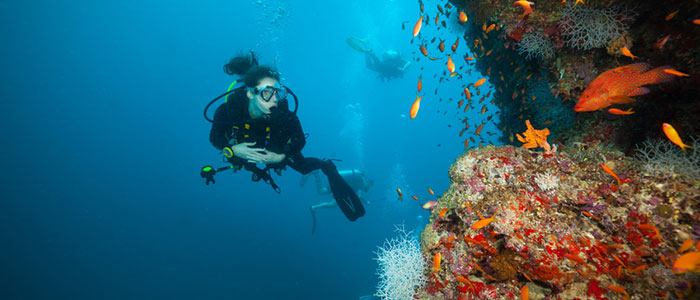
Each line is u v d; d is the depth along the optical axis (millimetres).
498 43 3438
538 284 1645
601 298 1457
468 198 1903
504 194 1801
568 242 1588
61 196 28828
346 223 26484
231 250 20641
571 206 1668
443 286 1880
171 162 37406
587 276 1507
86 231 24484
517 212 1719
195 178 34188
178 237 22938
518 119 3598
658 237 1415
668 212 1449
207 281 17672
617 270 1463
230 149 2793
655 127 2191
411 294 2006
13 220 24984
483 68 4371
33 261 21328
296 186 31891
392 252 2092
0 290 18641
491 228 1750
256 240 21812
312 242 23141
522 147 1987
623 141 2391
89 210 27281
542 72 2949
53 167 31750
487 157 1978
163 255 20859
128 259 20688
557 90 2641
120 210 27484
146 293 17547
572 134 2684
